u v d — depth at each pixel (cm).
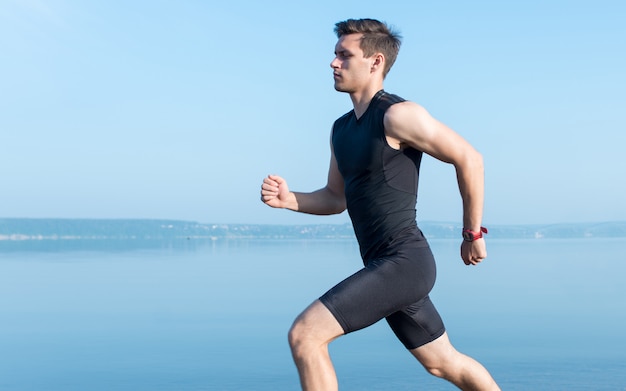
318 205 332
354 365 861
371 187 285
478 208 280
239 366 892
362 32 288
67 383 820
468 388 315
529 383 729
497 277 2548
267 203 327
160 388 784
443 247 7562
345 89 292
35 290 2045
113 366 915
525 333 1116
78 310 1555
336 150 299
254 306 1569
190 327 1268
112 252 5862
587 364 833
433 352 308
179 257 4597
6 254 5278
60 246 8631
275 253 5319
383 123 278
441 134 273
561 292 1884
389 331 1187
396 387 729
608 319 1295
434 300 1680
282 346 1042
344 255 4712
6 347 1080
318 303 270
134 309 1556
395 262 278
